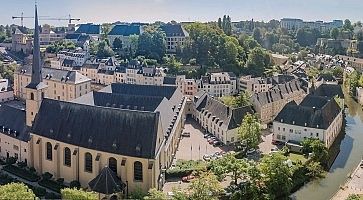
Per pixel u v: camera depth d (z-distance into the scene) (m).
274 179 138.75
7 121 176.00
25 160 164.88
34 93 166.25
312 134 187.38
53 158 152.38
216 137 198.62
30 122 168.50
